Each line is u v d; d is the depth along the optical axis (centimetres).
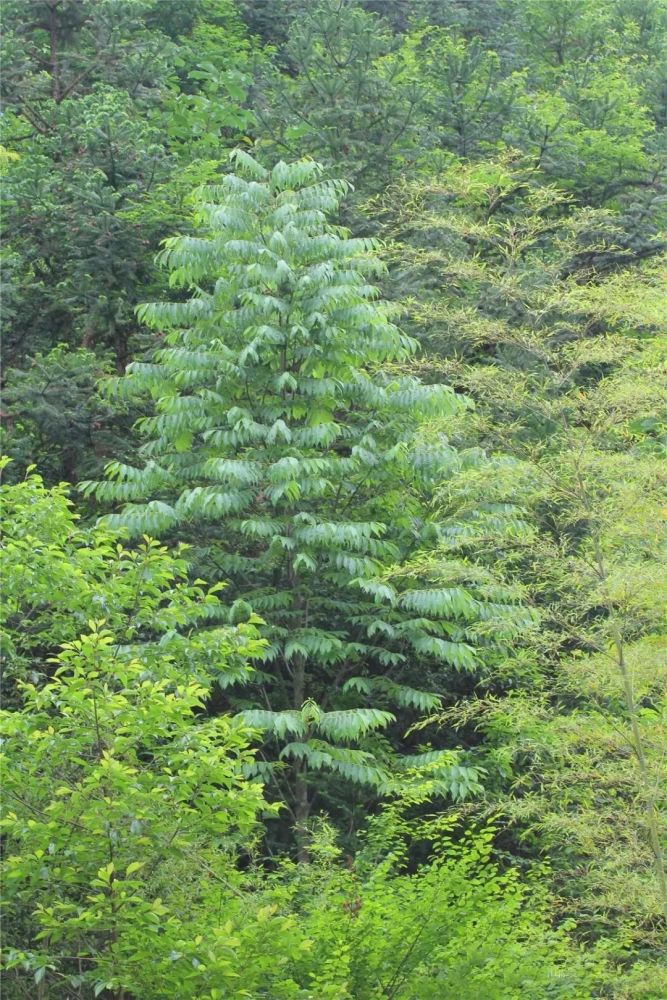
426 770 1080
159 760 817
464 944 860
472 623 1332
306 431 1261
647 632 981
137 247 1570
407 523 1297
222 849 992
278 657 1402
